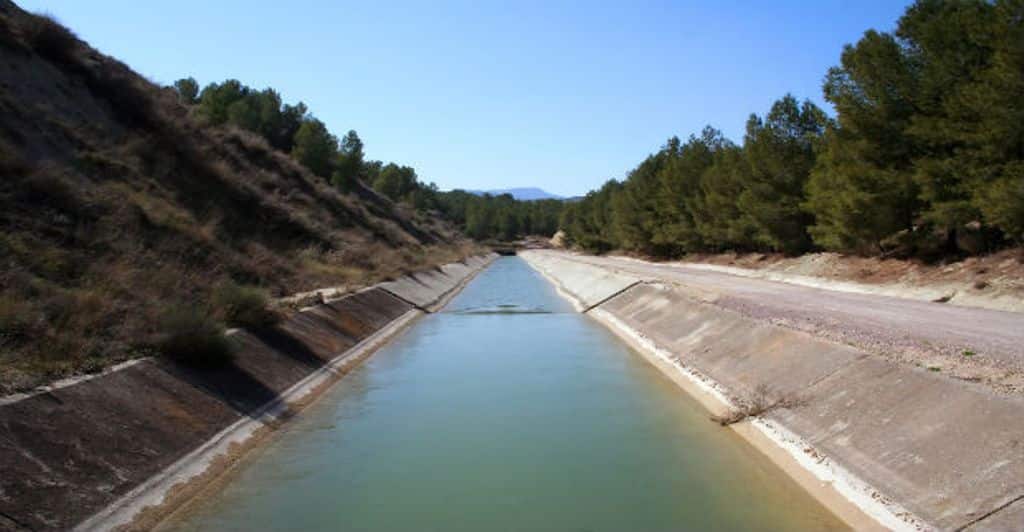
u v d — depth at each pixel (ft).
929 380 37.29
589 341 93.66
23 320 42.37
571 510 34.88
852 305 75.20
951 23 88.28
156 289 61.21
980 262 83.61
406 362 77.41
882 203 97.86
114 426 36.60
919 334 50.62
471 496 36.96
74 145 86.84
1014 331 51.85
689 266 201.36
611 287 140.87
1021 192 71.72
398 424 51.31
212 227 95.09
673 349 77.36
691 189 218.79
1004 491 27.30
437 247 309.63
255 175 152.87
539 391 62.28
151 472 35.60
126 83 115.34
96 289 53.47
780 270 137.18
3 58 88.79
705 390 59.52
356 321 91.45
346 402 58.29
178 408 42.75
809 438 41.09
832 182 112.98
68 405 35.47
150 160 102.78
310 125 234.58
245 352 57.26
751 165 151.33
